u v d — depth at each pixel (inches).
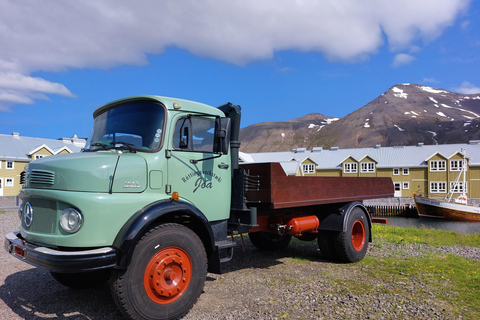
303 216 265.4
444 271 243.1
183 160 177.8
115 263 142.9
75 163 150.0
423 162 2160.4
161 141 171.5
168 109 174.9
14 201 1397.6
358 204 283.4
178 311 156.5
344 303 180.1
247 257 289.4
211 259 181.0
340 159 2393.0
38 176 156.0
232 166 205.9
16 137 2036.2
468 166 2043.6
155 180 165.9
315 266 260.2
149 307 148.1
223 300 185.3
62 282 193.5
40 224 156.5
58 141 2198.6
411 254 307.9
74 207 143.6
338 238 267.4
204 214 185.5
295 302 181.9
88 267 136.9
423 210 1601.9
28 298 190.1
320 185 249.0
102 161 153.9
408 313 167.9
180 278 159.2
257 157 2618.1
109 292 199.9
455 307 175.8
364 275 234.4
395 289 203.0
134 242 143.4
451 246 367.9
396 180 2201.0
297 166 1974.7
